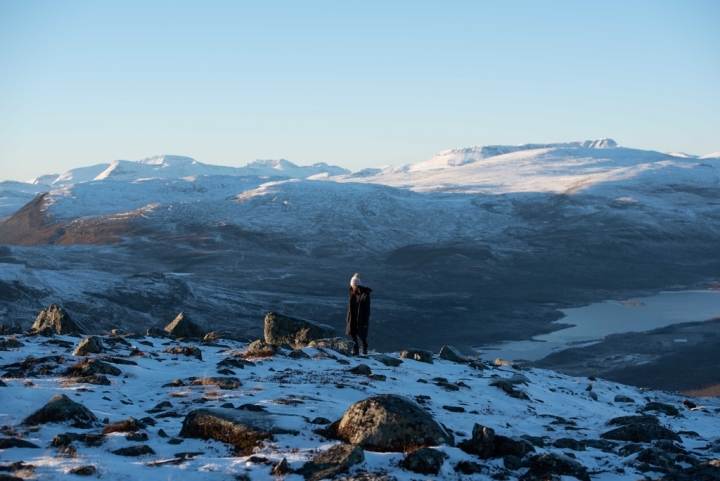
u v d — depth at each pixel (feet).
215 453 30.83
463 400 49.65
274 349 60.34
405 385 51.62
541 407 53.47
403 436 32.37
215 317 339.36
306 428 34.17
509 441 33.22
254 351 60.03
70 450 28.81
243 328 322.75
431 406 45.27
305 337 71.20
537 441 38.78
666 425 53.52
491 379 61.98
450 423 40.50
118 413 36.86
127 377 47.09
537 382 69.15
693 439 48.03
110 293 340.18
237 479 27.04
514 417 46.80
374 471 28.91
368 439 32.37
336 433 33.58
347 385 46.98
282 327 72.43
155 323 319.88
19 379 44.29
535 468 30.94
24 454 28.68
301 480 27.32
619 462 35.58
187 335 79.77
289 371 52.08
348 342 65.46
